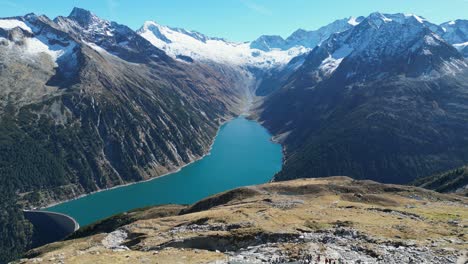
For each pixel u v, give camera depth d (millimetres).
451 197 139625
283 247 53781
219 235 67375
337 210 91688
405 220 79000
